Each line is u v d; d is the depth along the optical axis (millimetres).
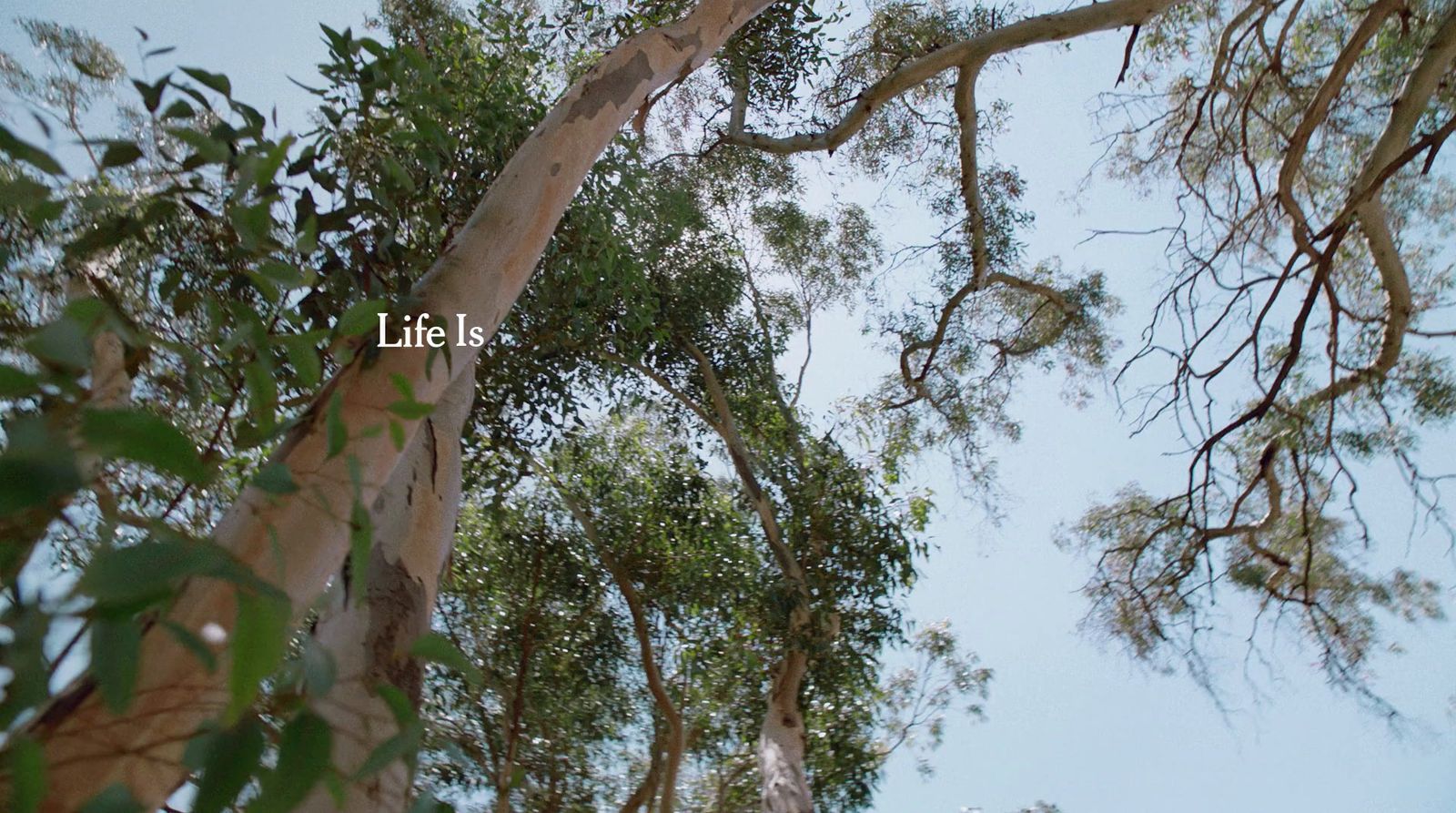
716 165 11781
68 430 1152
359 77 3939
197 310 3434
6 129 1750
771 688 10117
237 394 2217
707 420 10859
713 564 10180
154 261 3625
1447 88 9594
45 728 1498
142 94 2756
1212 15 10703
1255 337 8469
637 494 10406
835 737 10609
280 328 3658
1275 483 9656
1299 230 8305
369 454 2619
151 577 1062
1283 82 9797
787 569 10336
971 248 11578
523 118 6801
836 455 11102
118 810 1230
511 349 8383
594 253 7320
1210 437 8773
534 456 10039
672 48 5766
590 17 9148
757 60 10555
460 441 4547
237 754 1242
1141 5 9117
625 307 8820
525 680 9625
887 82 9953
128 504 3301
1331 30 10242
